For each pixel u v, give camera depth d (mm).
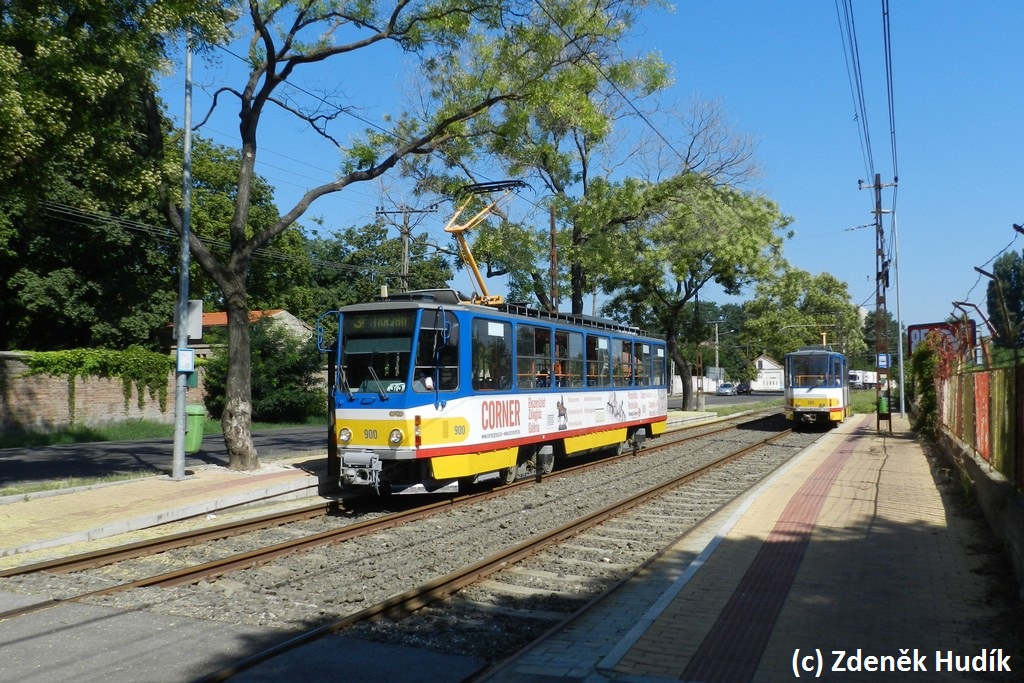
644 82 22797
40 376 29422
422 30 16234
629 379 22172
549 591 8523
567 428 17984
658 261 28766
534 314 16875
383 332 13695
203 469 16578
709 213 28062
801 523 11141
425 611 7641
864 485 15000
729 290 40438
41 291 34594
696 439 28484
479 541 11000
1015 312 9469
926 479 15883
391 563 9648
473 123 19703
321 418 41938
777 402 68125
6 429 27984
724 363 109250
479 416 14328
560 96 17625
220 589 8336
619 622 7055
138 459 20422
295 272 47469
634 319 43531
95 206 15203
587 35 19047
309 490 14820
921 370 26953
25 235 34500
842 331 77188
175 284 40531
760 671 5672
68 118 12836
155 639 6691
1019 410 8883
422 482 13555
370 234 62594
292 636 6785
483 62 19172
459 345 13922
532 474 17266
